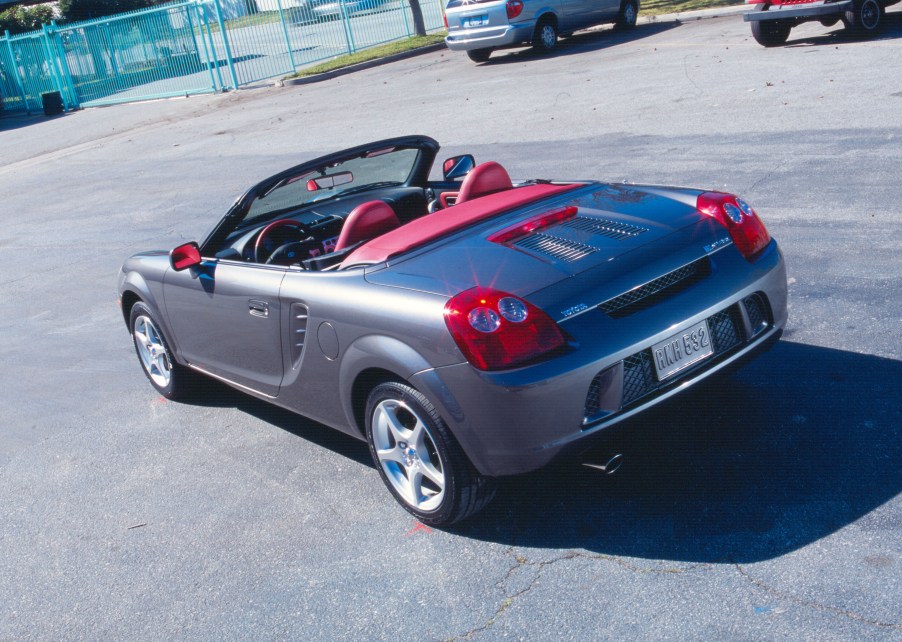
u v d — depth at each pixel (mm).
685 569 3148
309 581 3545
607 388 3221
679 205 3879
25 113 30750
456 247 3645
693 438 3969
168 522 4211
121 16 26828
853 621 2758
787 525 3271
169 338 5281
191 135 18188
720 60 14086
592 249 3473
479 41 18406
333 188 4961
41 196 14969
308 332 3879
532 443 3168
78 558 4043
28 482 4922
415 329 3303
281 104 19828
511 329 3109
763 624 2818
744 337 3617
